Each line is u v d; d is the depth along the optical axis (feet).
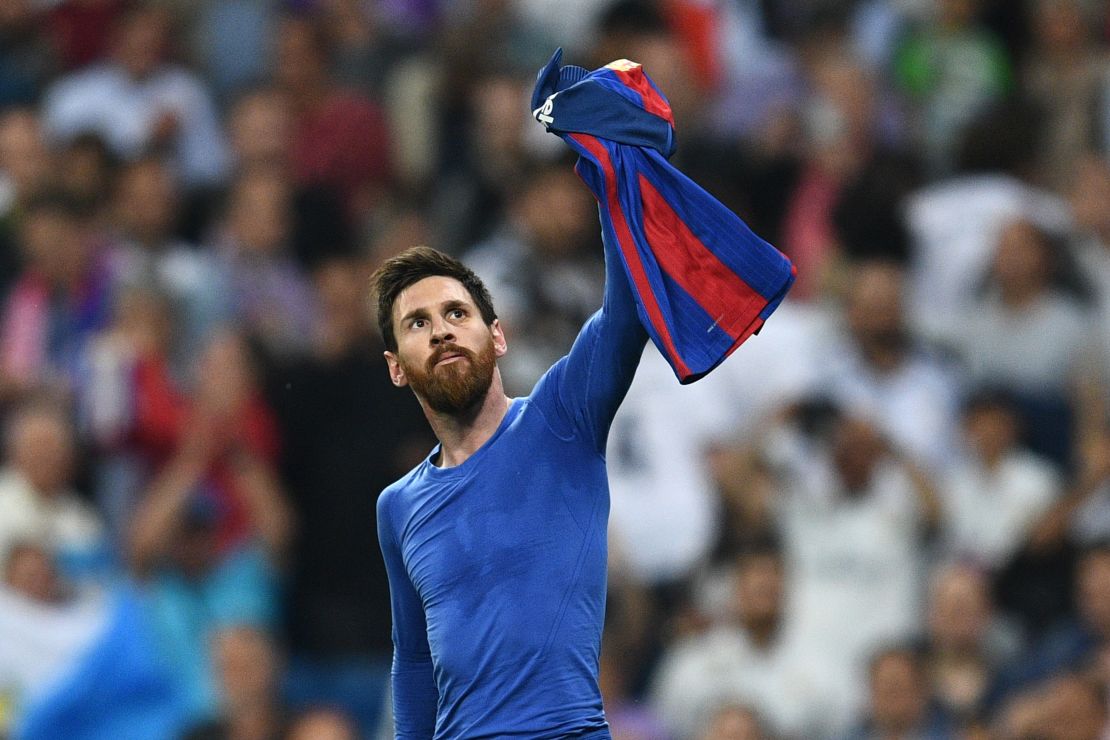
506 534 69.26
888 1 199.21
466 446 71.05
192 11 198.08
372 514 147.74
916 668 131.23
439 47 186.60
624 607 137.08
